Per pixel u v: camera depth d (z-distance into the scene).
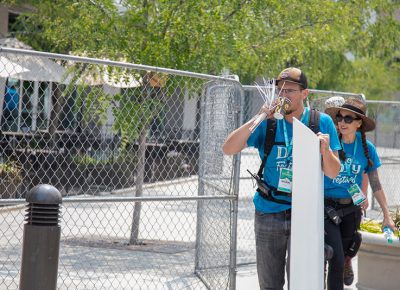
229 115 11.11
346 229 10.00
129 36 16.25
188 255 14.83
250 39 19.33
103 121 13.19
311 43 21.72
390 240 10.91
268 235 8.37
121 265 13.41
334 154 8.34
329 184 9.89
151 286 11.99
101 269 12.97
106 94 13.23
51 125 13.87
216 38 16.25
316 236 6.77
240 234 18.17
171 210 20.22
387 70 53.47
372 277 11.86
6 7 25.38
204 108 12.87
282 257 8.48
